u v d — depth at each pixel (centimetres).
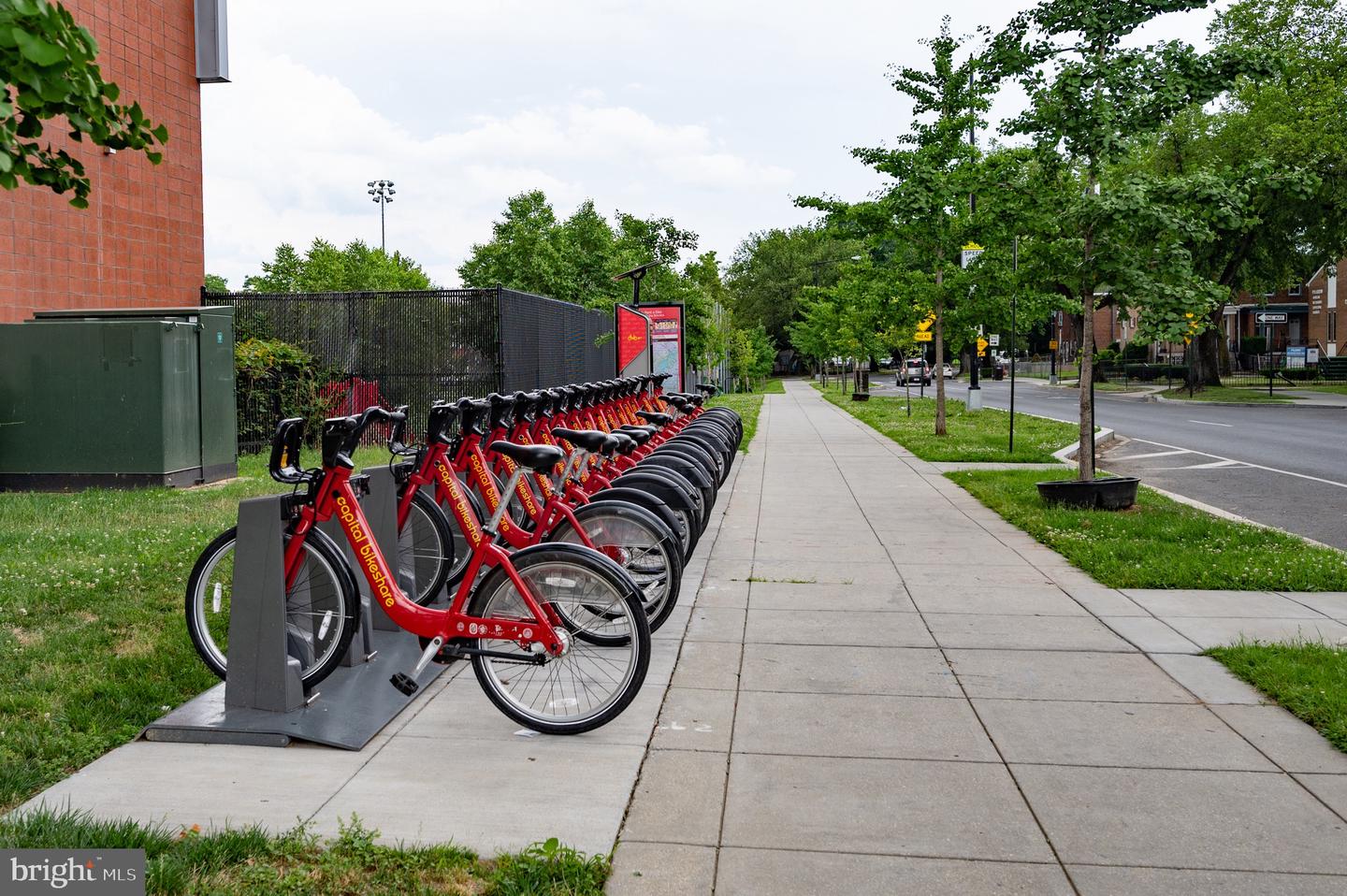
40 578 671
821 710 476
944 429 2070
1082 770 408
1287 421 2658
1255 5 3872
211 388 1216
